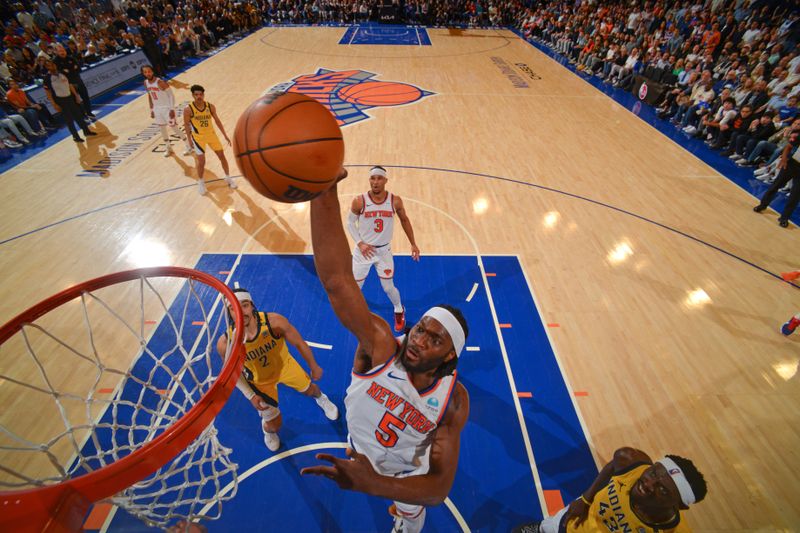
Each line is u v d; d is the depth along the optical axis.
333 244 1.54
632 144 9.65
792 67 9.26
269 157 1.31
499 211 7.11
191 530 2.59
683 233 6.67
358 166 8.38
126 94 12.29
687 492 2.16
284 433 3.95
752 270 5.96
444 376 1.82
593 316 5.20
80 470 3.55
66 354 4.55
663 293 5.54
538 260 6.06
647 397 4.30
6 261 5.84
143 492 3.39
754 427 4.05
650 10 16.44
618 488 2.45
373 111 11.12
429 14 23.25
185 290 5.42
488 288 5.57
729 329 5.05
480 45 19.00
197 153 7.03
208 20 17.84
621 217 7.02
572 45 17.03
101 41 13.57
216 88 12.58
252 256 6.05
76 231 6.46
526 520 3.39
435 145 9.32
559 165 8.62
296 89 12.64
